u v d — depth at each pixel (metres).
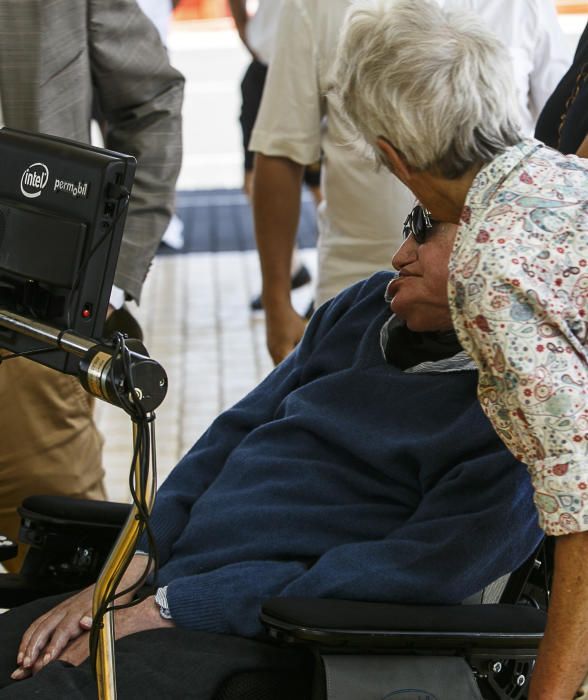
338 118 3.76
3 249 2.07
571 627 2.02
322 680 2.30
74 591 2.86
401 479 2.66
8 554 2.96
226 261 8.52
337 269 3.91
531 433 1.95
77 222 1.99
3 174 2.09
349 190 3.80
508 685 2.53
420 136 2.04
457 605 2.45
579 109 2.81
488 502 2.52
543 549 2.69
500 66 2.06
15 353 2.07
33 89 3.54
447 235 2.36
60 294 2.02
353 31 2.11
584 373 1.93
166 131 3.86
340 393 2.78
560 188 1.96
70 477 3.78
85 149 2.04
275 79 3.87
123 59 3.74
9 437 3.66
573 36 12.84
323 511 2.70
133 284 3.77
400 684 2.28
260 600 2.58
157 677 2.38
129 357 1.88
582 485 1.93
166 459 5.36
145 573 1.98
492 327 1.92
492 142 2.04
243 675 2.42
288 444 2.83
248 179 7.55
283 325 4.12
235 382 6.29
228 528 2.76
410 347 2.71
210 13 17.41
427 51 2.03
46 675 2.39
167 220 3.88
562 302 1.91
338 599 2.47
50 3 3.51
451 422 2.65
